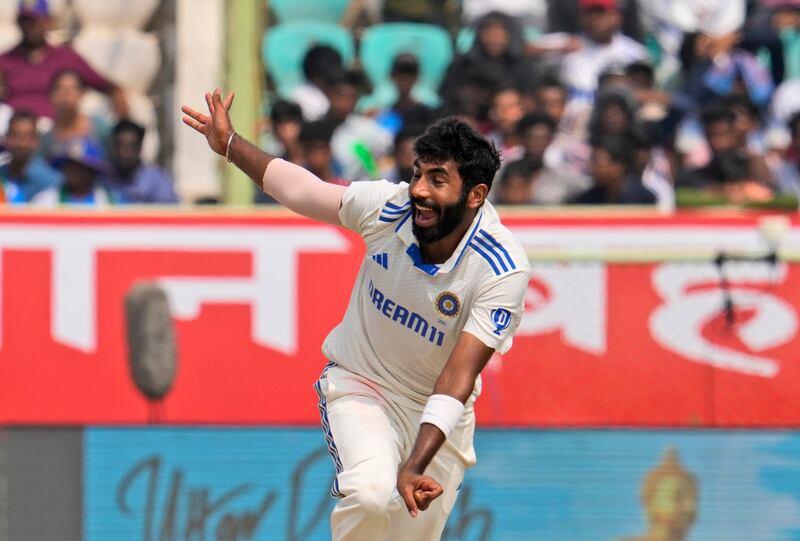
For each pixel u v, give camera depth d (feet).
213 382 60.34
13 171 74.90
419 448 35.45
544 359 60.18
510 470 59.88
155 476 59.98
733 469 59.88
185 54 86.79
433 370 40.14
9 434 59.93
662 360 60.18
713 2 88.89
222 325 60.49
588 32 85.81
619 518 59.77
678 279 60.29
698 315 60.23
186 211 60.85
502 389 60.13
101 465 60.03
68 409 60.13
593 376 60.13
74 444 60.08
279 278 60.49
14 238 60.23
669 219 60.39
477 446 59.93
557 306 60.39
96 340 60.29
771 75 86.58
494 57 82.79
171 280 60.44
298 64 84.12
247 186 70.74
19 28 82.28
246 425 60.23
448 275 37.73
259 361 60.39
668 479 59.93
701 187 77.00
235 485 59.98
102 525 59.88
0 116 78.84
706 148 80.89
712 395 59.98
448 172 36.29
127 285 60.34
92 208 61.46
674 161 80.43
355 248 60.54
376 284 39.14
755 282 60.08
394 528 42.75
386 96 84.89
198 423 60.23
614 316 60.29
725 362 60.03
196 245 60.49
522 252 38.01
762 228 60.08
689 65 85.66
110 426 60.13
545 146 75.46
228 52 74.49
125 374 60.23
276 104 75.25
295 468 60.08
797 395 59.77
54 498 59.98
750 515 59.67
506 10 87.56
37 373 60.13
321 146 74.79
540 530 59.82
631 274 60.29
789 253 59.88
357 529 38.47
